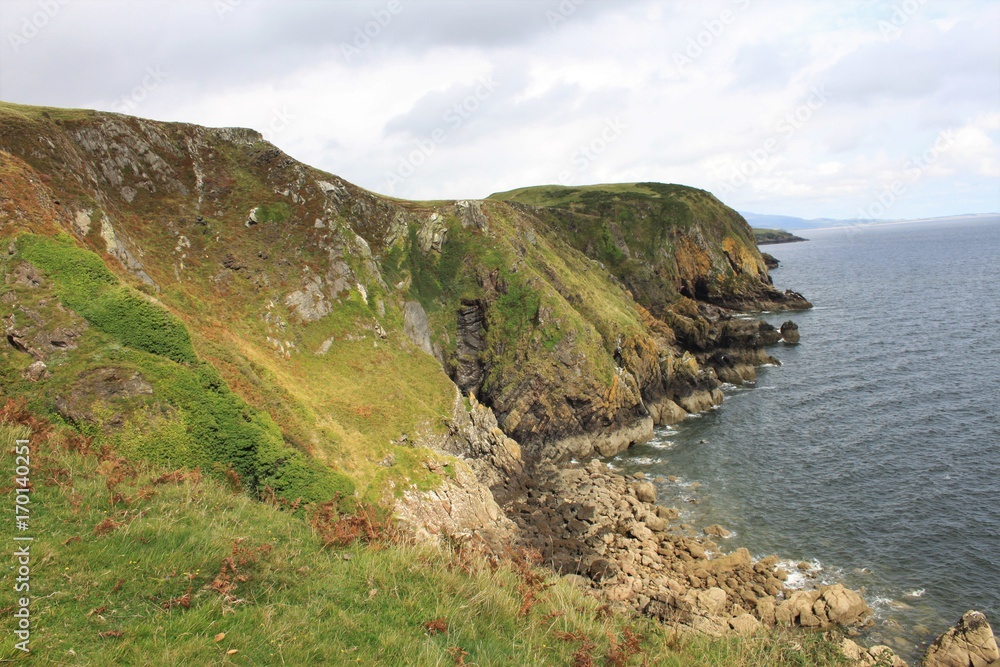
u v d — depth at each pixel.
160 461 23.36
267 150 57.44
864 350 85.56
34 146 39.53
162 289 41.06
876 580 32.91
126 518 15.51
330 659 11.37
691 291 117.56
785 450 52.47
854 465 47.88
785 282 168.50
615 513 42.50
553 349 59.12
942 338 89.19
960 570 33.19
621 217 118.81
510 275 66.00
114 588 12.20
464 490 37.38
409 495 33.50
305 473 25.98
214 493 19.58
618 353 65.50
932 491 42.31
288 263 51.31
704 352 81.62
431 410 47.12
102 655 10.23
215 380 27.81
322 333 48.84
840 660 17.20
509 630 13.91
